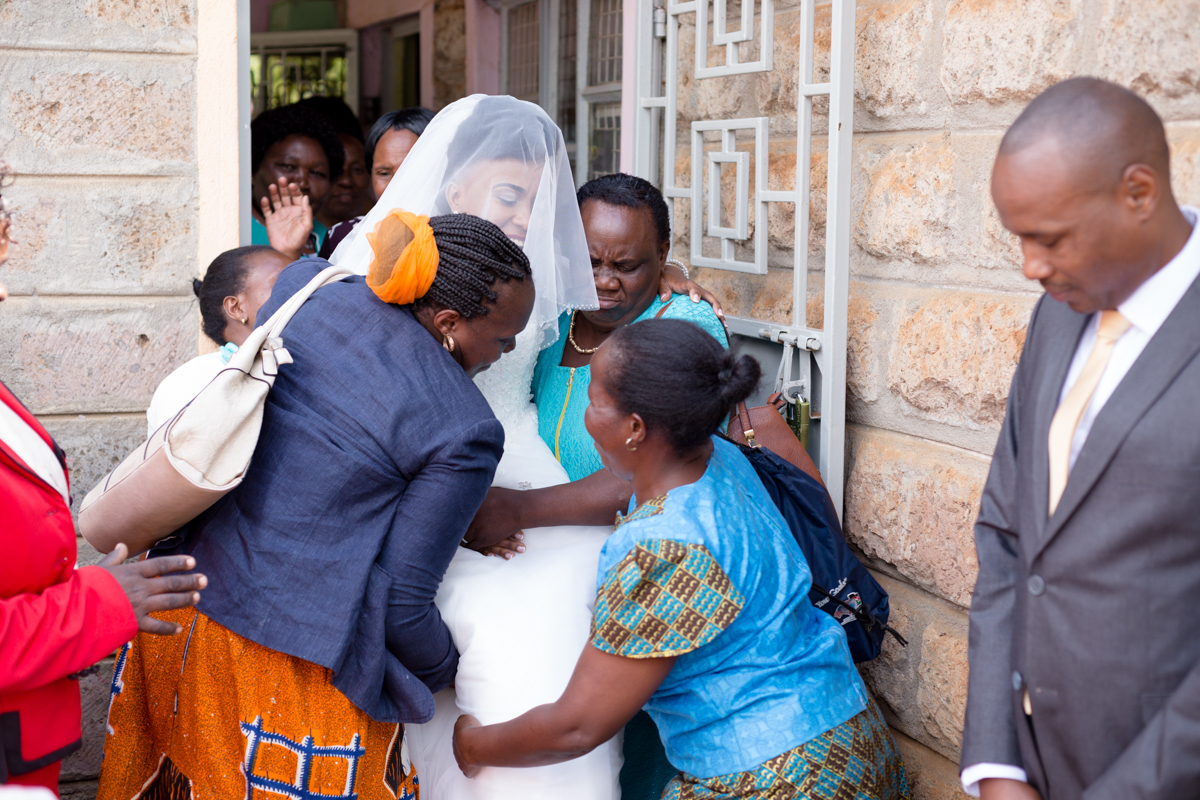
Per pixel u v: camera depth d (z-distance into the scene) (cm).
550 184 218
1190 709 117
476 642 198
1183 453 121
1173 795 118
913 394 230
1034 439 139
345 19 768
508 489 213
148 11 253
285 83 780
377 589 179
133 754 204
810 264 265
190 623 187
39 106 249
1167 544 123
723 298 298
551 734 175
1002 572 149
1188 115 169
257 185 387
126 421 266
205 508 176
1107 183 118
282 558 177
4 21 245
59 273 257
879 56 234
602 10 439
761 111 278
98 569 160
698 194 293
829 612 213
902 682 239
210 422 169
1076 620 130
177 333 266
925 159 223
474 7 572
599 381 180
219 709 185
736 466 202
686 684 179
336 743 181
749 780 173
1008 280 205
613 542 176
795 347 254
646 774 238
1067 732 133
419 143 225
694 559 169
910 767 240
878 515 242
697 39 283
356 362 184
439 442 180
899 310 234
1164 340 124
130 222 259
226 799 184
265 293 227
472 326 192
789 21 265
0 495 147
